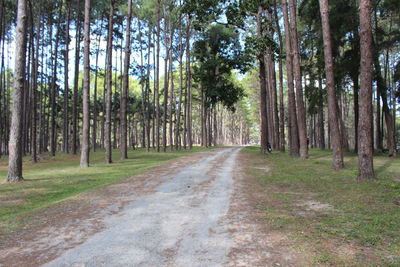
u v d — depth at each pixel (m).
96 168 16.75
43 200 8.34
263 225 5.31
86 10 18.25
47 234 5.01
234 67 29.11
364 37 9.47
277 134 31.22
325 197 7.55
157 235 4.88
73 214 6.31
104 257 3.98
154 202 7.37
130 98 49.12
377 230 4.86
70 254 4.11
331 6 21.64
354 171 11.62
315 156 21.20
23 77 12.11
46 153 33.94
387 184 8.52
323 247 4.19
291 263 3.68
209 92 39.12
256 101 58.44
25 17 12.27
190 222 5.61
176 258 3.92
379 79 21.25
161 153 30.53
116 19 33.78
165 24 35.25
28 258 4.00
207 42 39.25
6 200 8.22
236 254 4.02
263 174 12.21
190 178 11.46
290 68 20.75
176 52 41.56
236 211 6.38
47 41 35.59
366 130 9.52
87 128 17.94
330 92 12.95
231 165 16.27
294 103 21.03
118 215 6.18
